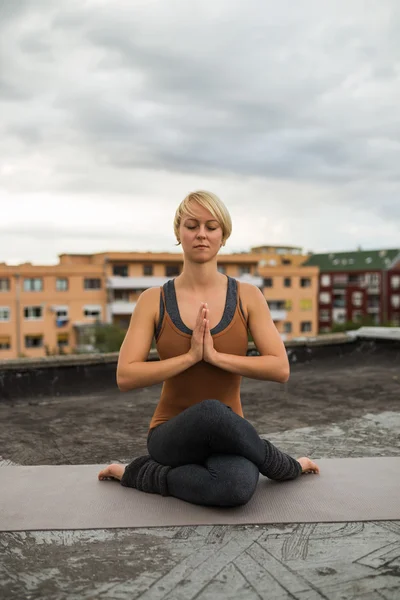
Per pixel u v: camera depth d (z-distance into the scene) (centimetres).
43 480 275
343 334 978
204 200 249
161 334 253
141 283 5688
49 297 5422
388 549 194
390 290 8112
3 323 5281
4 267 5247
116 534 211
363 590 167
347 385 613
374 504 237
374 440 373
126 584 173
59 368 691
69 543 203
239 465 229
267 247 9450
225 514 227
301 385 620
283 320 6750
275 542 201
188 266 258
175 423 237
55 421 454
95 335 5319
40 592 169
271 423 434
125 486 263
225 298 256
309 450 351
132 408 511
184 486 238
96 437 397
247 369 245
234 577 176
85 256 6419
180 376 251
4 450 362
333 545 198
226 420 228
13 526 218
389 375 682
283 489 256
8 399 559
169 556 192
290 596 164
